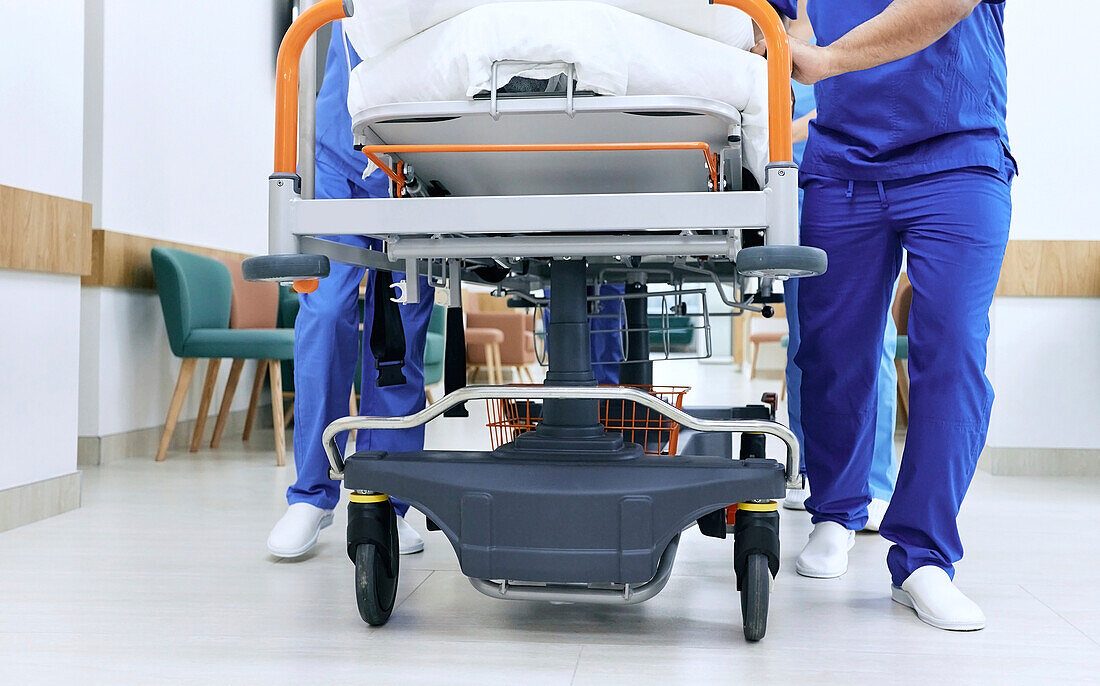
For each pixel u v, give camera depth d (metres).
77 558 1.75
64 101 2.24
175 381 3.48
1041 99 2.86
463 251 1.24
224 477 2.76
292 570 1.67
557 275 1.36
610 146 1.11
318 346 1.78
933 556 1.43
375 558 1.30
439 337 4.57
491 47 1.05
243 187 4.17
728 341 11.63
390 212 1.14
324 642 1.26
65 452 2.23
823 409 1.65
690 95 1.09
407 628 1.33
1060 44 2.84
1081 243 2.83
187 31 3.60
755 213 1.08
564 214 1.10
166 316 3.11
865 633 1.32
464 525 1.23
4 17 2.02
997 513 2.26
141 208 3.25
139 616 1.38
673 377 8.21
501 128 1.17
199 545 1.87
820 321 1.60
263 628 1.33
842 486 1.69
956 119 1.44
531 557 1.21
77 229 2.25
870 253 1.54
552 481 1.22
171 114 3.48
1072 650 1.25
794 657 1.21
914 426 1.44
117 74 3.08
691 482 1.20
